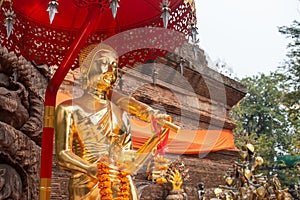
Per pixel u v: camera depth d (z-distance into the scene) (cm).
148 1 530
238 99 1622
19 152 533
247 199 638
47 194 416
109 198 397
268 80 4028
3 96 502
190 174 1345
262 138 3262
